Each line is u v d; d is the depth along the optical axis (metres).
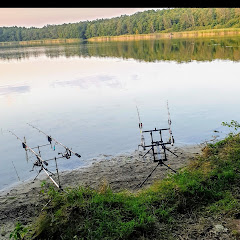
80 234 4.91
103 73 25.12
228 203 5.52
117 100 15.31
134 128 11.05
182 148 9.03
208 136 9.94
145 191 6.35
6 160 8.90
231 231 4.80
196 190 5.83
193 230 4.91
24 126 11.95
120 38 103.62
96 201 5.53
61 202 5.65
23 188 7.23
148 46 54.38
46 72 27.45
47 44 95.81
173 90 17.11
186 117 12.03
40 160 7.04
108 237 4.80
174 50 42.84
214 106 13.39
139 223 5.06
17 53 56.09
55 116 13.08
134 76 22.70
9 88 20.22
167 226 5.06
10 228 5.66
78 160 8.62
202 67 25.48
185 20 94.75
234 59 29.30
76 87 19.53
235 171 6.68
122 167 7.98
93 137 10.33
